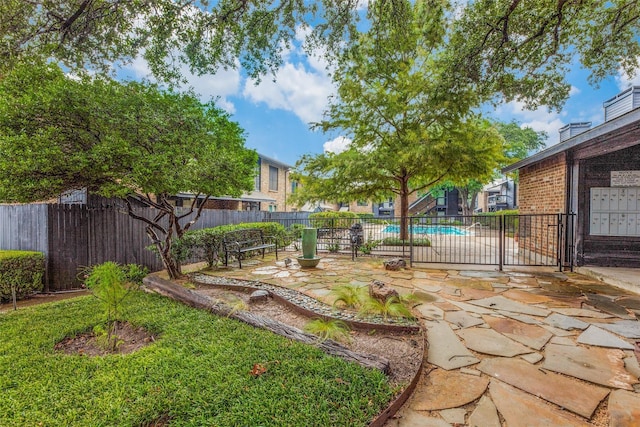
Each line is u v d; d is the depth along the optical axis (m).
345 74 9.06
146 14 3.94
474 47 4.96
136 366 2.45
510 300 4.34
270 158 19.67
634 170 5.98
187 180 4.66
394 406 2.01
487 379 2.37
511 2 4.33
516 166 8.20
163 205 5.60
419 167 9.73
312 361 2.50
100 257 6.35
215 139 5.38
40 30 3.88
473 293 4.71
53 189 4.15
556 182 6.86
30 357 2.65
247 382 2.21
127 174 4.25
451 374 2.46
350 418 1.85
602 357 2.67
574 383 2.29
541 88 5.52
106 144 3.94
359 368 2.38
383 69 8.75
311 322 3.40
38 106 3.72
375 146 10.39
